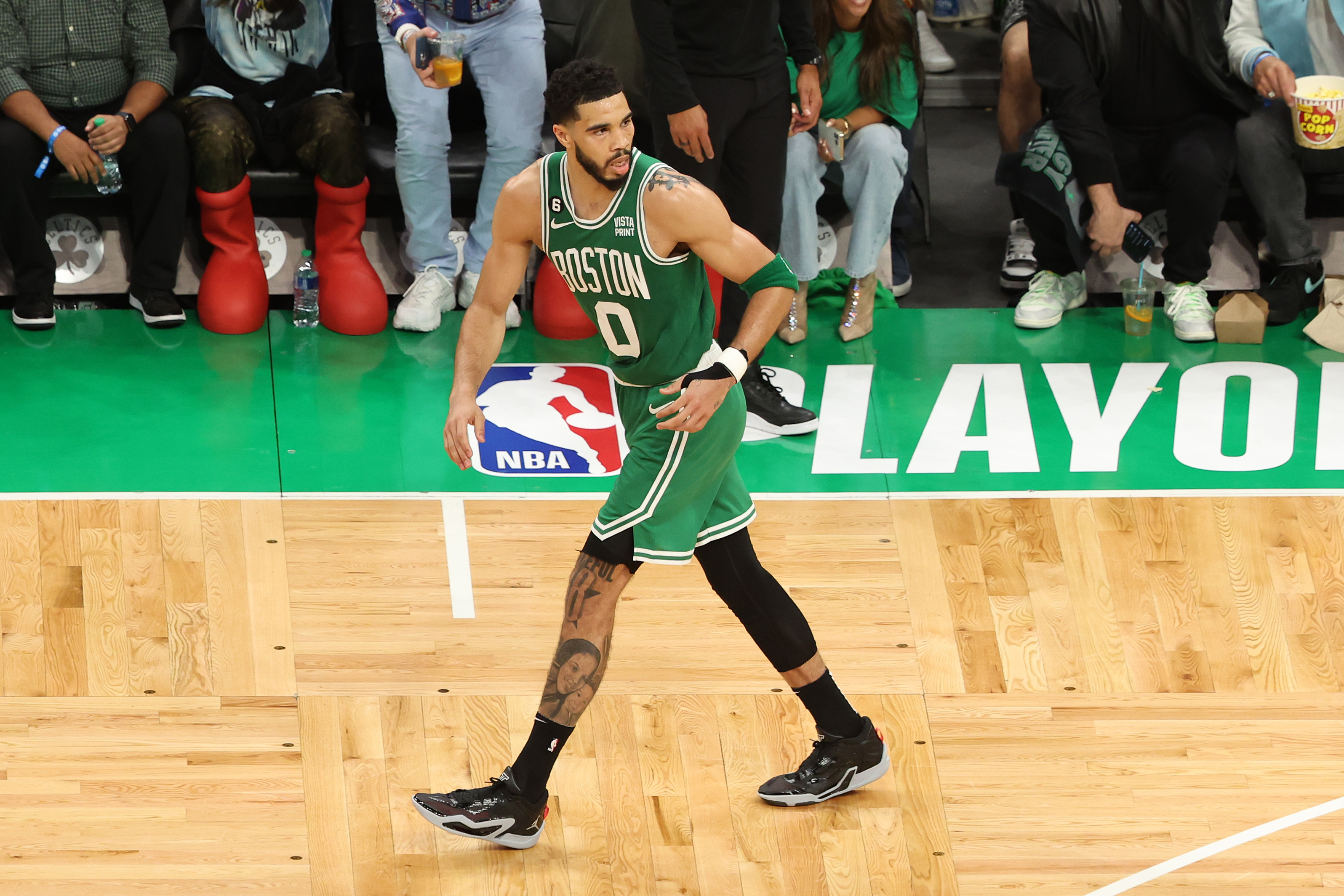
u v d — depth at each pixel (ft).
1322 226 70.23
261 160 66.03
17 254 63.93
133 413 60.39
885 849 44.39
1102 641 52.13
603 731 47.96
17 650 49.37
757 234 62.69
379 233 68.49
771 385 62.18
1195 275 67.72
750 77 59.62
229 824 44.16
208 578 52.75
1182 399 63.93
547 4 69.15
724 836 44.65
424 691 49.21
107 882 42.04
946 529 56.70
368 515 56.13
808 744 47.88
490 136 65.62
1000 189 79.20
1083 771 47.24
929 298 70.85
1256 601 53.72
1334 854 44.42
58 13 62.64
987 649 51.70
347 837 44.04
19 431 58.90
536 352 66.03
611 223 38.60
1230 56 66.90
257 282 65.87
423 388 63.26
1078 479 59.21
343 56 69.21
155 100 63.52
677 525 40.78
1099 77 67.56
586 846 44.14
